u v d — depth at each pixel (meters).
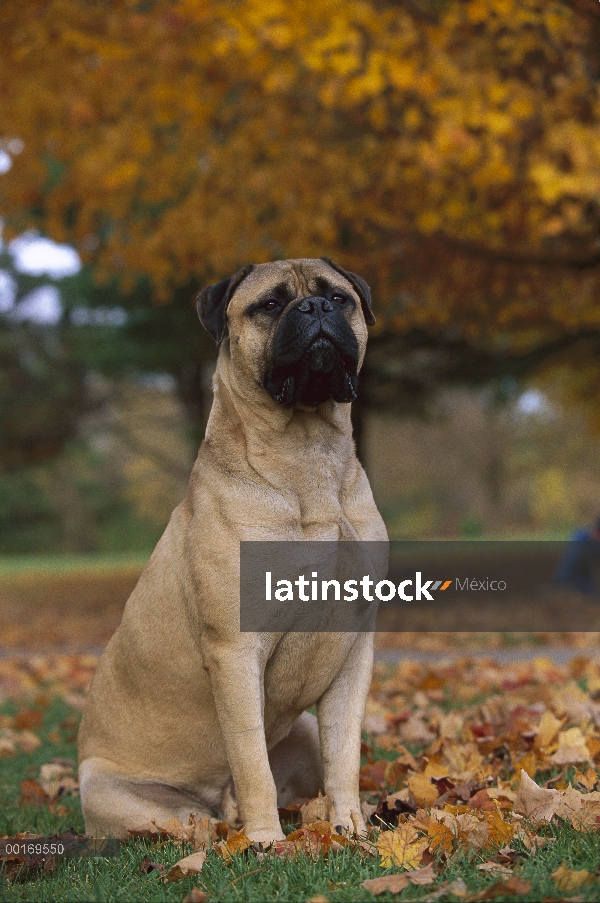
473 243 10.20
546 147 7.99
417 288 11.13
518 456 43.84
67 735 6.45
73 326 24.70
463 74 7.97
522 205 9.05
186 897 2.84
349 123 9.68
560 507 43.59
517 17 7.52
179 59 8.69
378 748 5.26
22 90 9.01
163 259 10.22
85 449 37.03
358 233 10.30
